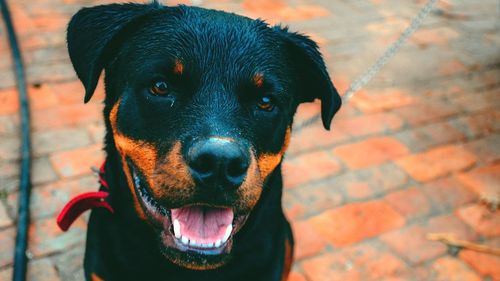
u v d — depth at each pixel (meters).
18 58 1.81
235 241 1.01
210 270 1.02
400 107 1.86
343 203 1.52
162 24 0.94
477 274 1.39
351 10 2.38
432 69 2.07
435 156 1.69
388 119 1.81
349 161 1.64
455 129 1.80
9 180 1.46
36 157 1.53
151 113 0.91
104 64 0.98
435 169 1.65
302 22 2.25
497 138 1.79
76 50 0.98
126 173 0.98
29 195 1.42
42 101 1.70
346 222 1.47
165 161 0.88
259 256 1.04
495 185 1.61
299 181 1.56
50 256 1.32
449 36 2.29
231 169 0.84
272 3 2.35
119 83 0.95
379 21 2.33
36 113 1.65
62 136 1.60
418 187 1.58
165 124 0.90
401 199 1.54
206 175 0.84
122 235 1.02
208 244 0.91
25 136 1.55
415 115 1.84
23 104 1.65
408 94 1.93
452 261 1.41
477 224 1.50
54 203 1.42
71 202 1.04
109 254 1.03
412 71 2.05
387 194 1.55
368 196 1.54
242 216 0.97
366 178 1.59
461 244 1.44
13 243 1.33
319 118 1.77
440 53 2.17
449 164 1.67
